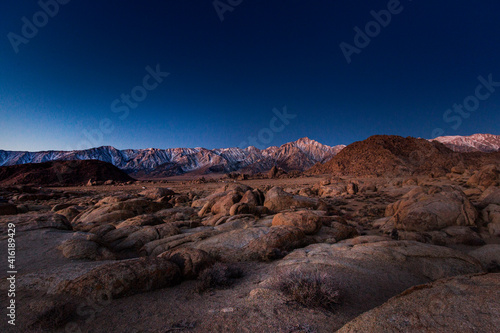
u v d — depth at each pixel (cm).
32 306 403
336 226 1052
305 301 394
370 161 10694
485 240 945
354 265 569
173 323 358
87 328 353
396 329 248
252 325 340
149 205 1820
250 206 1533
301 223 996
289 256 686
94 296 432
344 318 356
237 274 577
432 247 656
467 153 10519
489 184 2239
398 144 11594
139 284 471
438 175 4106
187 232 1057
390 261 601
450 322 236
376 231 1260
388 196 2677
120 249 894
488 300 249
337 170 11138
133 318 378
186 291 482
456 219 1073
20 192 4341
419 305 271
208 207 1884
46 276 498
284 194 1803
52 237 911
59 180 8281
